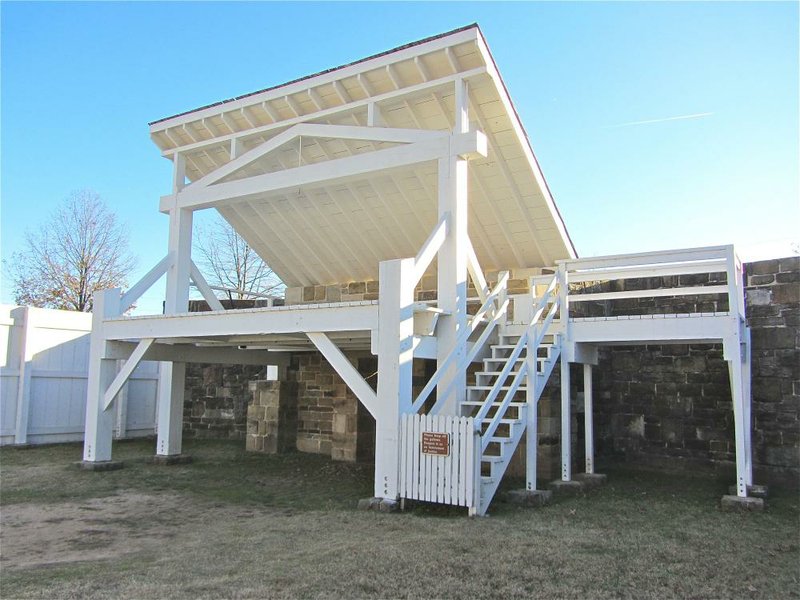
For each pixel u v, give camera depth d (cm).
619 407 1076
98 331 1009
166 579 428
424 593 400
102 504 737
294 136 963
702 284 1027
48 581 428
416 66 844
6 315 1256
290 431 1288
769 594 417
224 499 772
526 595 401
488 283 1188
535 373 780
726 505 709
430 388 738
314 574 435
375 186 1091
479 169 990
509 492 733
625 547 524
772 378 911
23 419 1262
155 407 1530
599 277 874
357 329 739
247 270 3156
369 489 848
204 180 1065
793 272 905
